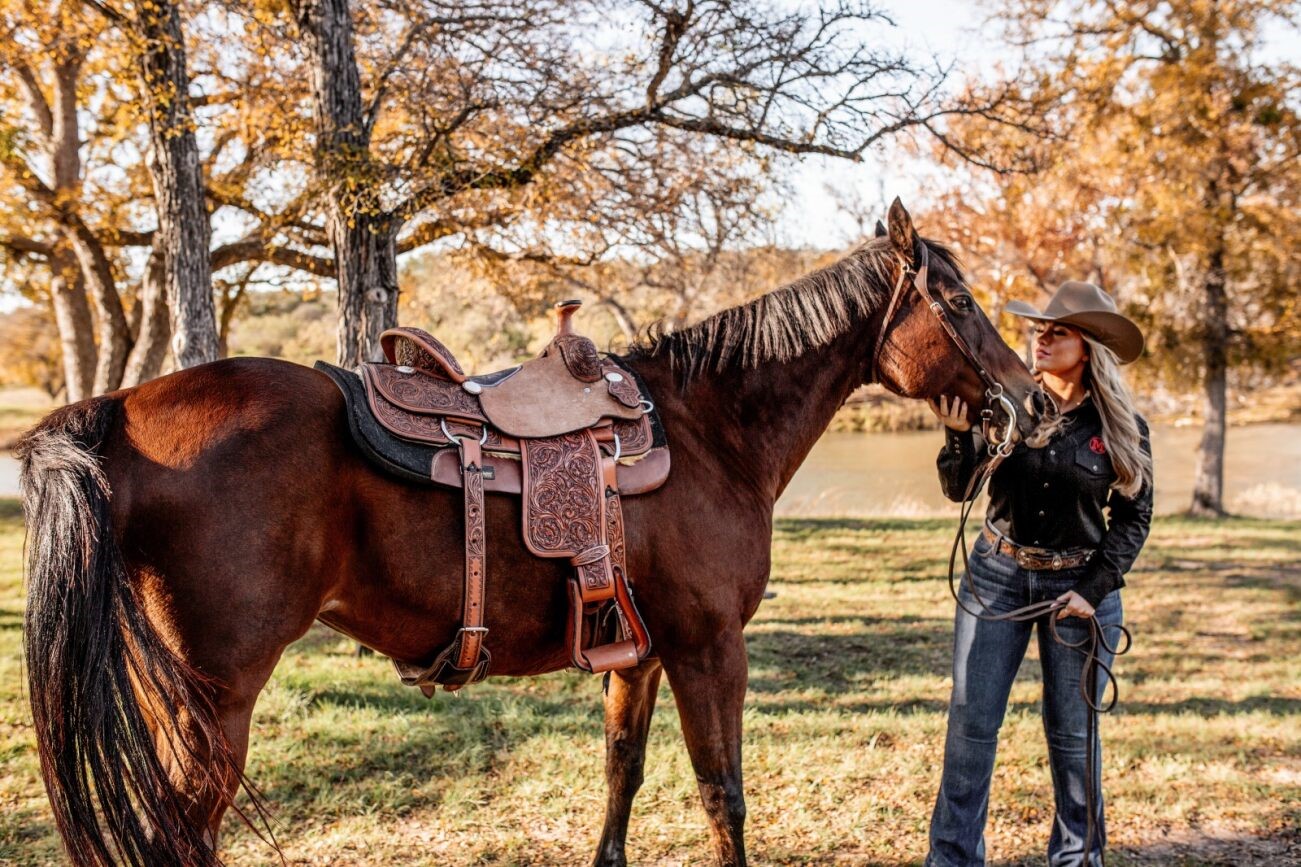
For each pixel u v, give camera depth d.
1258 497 15.52
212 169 9.01
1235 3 12.36
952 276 2.47
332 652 4.97
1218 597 7.04
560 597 2.04
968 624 2.52
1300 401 32.34
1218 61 12.52
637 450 2.12
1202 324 13.27
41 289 11.78
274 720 3.80
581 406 2.10
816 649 5.32
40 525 1.61
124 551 1.68
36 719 1.59
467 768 3.34
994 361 2.43
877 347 2.51
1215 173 12.84
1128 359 2.40
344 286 5.06
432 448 1.93
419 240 6.44
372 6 5.96
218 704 1.70
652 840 2.83
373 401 1.92
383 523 1.87
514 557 1.98
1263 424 28.62
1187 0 12.56
